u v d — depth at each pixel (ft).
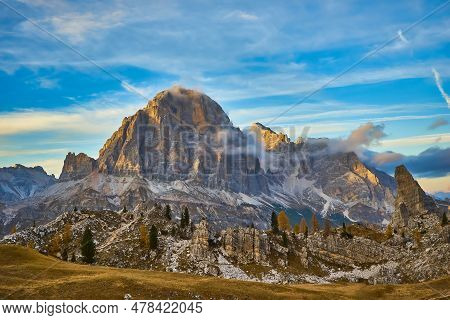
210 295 384.06
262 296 402.72
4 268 418.72
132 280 390.21
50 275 406.82
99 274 424.46
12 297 330.75
